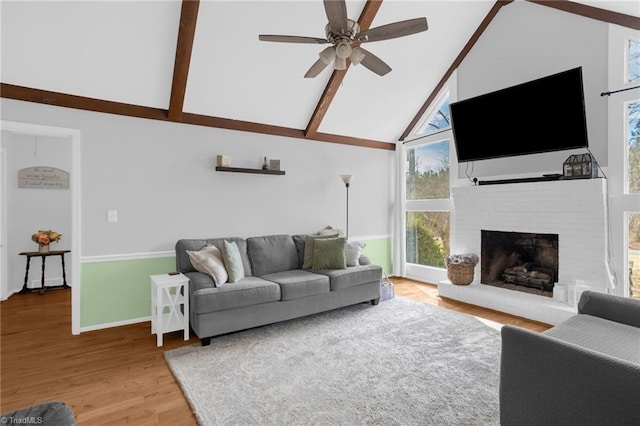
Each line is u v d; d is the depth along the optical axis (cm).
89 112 334
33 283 511
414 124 543
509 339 156
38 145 517
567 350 136
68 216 538
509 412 157
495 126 396
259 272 381
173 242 378
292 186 466
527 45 403
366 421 190
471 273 428
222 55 351
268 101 417
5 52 282
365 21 354
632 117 329
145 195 362
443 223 508
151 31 311
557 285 355
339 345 292
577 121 329
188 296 317
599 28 345
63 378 240
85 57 307
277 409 201
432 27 414
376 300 409
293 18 344
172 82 348
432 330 325
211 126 400
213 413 197
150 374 247
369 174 545
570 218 344
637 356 166
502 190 400
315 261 397
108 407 205
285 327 335
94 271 337
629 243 331
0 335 323
